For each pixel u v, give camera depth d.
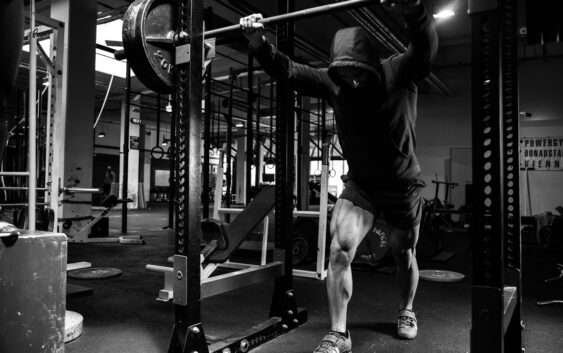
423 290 3.43
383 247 4.14
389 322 2.52
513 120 1.70
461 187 10.97
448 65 10.66
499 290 1.17
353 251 1.86
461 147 10.99
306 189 8.98
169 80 1.67
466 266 4.64
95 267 4.12
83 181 5.91
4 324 1.27
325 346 1.77
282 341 2.18
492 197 1.18
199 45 1.64
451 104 11.11
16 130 4.50
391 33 6.49
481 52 1.20
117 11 7.07
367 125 1.77
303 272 3.83
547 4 2.37
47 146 3.55
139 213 13.38
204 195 5.79
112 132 18.36
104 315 2.58
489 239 1.19
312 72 1.95
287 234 2.38
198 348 1.63
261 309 2.76
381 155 1.82
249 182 5.74
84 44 5.99
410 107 1.83
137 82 11.48
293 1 2.53
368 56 1.62
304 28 8.41
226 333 2.29
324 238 3.78
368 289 3.41
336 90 1.84
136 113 14.95
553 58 9.91
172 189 6.23
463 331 2.37
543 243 6.35
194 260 1.63
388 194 1.92
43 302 1.35
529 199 10.02
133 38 1.57
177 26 1.70
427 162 11.34
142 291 3.19
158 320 2.48
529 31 2.56
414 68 1.65
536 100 10.12
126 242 5.87
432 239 4.97
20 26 1.40
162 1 1.64
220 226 2.10
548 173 9.95
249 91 5.89
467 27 9.26
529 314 2.76
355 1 1.55
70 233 5.83
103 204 5.98
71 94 5.80
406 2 1.37
